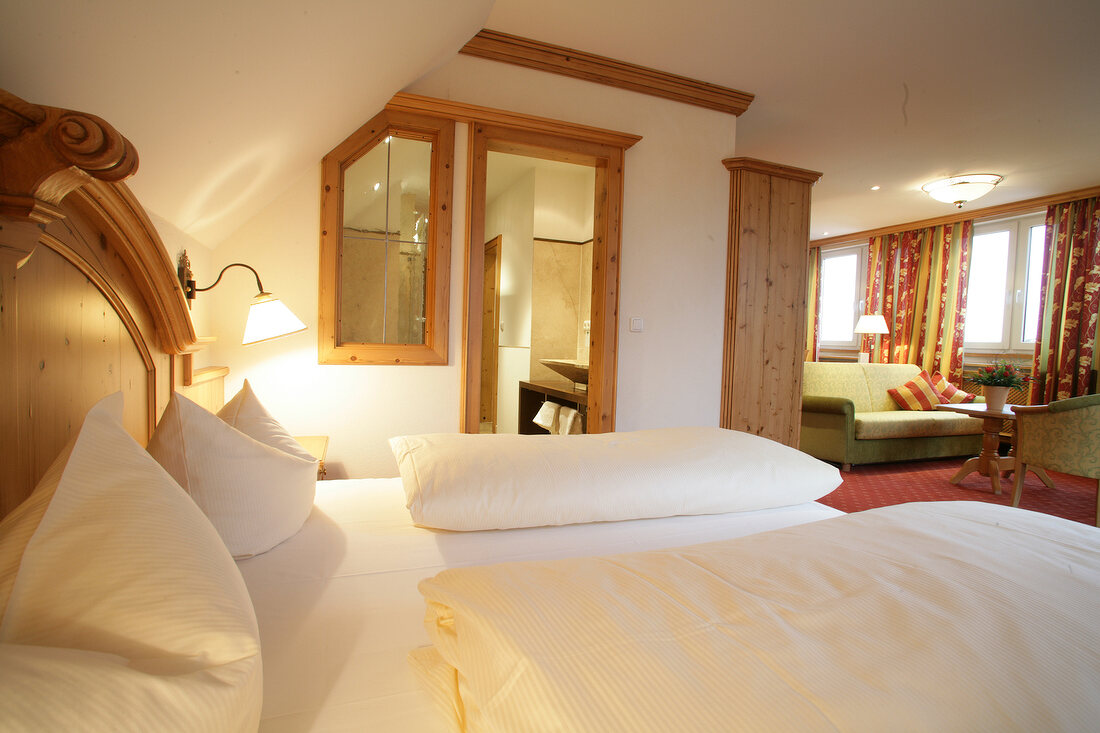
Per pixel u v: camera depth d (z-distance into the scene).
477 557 1.21
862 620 0.72
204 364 2.31
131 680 0.48
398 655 0.85
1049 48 2.85
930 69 3.09
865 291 7.07
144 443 1.47
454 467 1.38
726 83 3.29
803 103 3.54
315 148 2.38
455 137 2.81
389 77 2.26
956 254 6.08
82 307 1.12
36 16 0.75
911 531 1.08
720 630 0.68
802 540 1.03
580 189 4.80
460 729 0.65
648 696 0.56
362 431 2.73
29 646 0.48
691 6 2.55
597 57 3.03
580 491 1.40
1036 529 1.14
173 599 0.59
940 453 4.95
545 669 0.59
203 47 1.09
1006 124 3.78
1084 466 3.25
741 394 3.47
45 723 0.41
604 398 3.16
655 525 1.46
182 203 1.74
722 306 3.48
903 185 5.15
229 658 0.59
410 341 2.85
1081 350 5.10
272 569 1.10
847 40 2.82
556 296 4.84
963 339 6.01
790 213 3.58
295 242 2.59
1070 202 5.18
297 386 2.62
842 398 4.55
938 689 0.59
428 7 1.82
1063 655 0.66
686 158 3.34
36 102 0.92
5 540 0.59
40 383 0.94
